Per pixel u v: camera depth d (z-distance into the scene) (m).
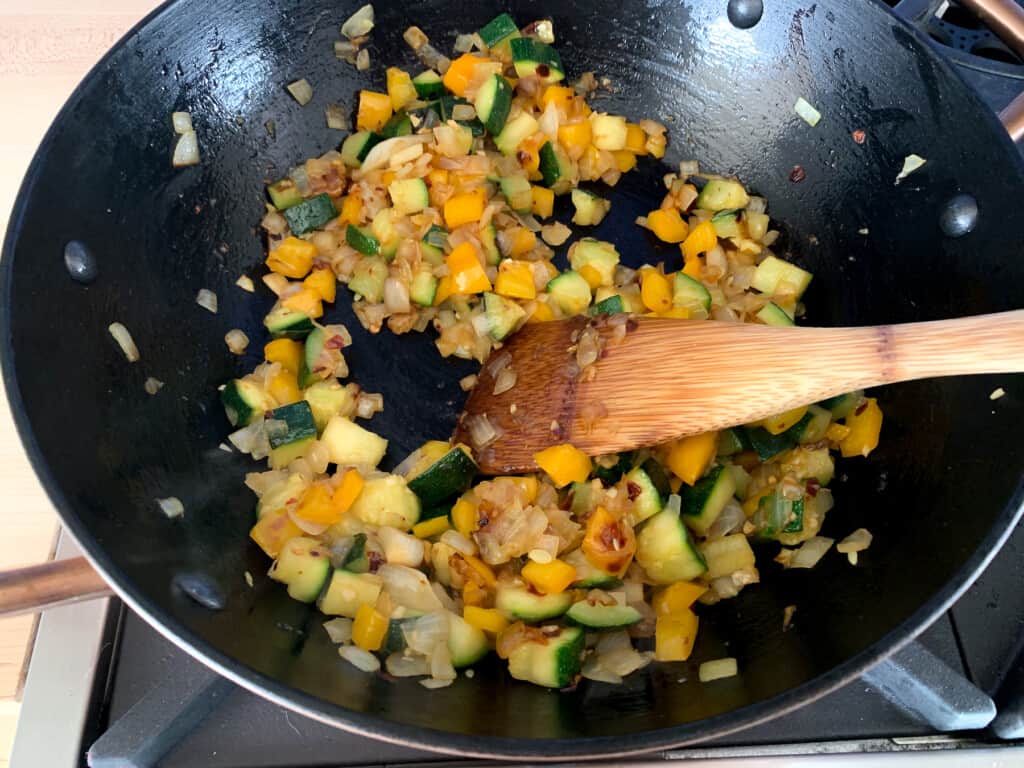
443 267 0.32
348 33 0.32
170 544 0.24
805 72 0.31
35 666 0.24
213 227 0.31
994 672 0.25
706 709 0.21
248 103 0.31
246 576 0.26
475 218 0.32
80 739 0.23
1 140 0.33
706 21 0.32
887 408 0.27
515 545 0.26
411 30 0.33
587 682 0.24
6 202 0.31
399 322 0.31
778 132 0.32
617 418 0.26
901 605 0.22
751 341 0.25
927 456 0.25
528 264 0.31
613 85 0.34
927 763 0.23
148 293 0.28
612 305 0.30
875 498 0.26
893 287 0.29
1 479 0.27
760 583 0.27
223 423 0.29
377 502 0.27
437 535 0.28
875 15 0.28
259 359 0.31
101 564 0.20
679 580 0.26
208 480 0.28
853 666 0.19
